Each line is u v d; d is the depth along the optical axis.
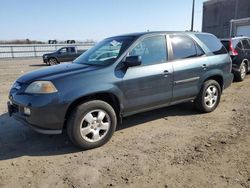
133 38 5.18
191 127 5.46
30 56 36.38
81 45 38.69
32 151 4.53
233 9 37.09
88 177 3.68
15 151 4.54
